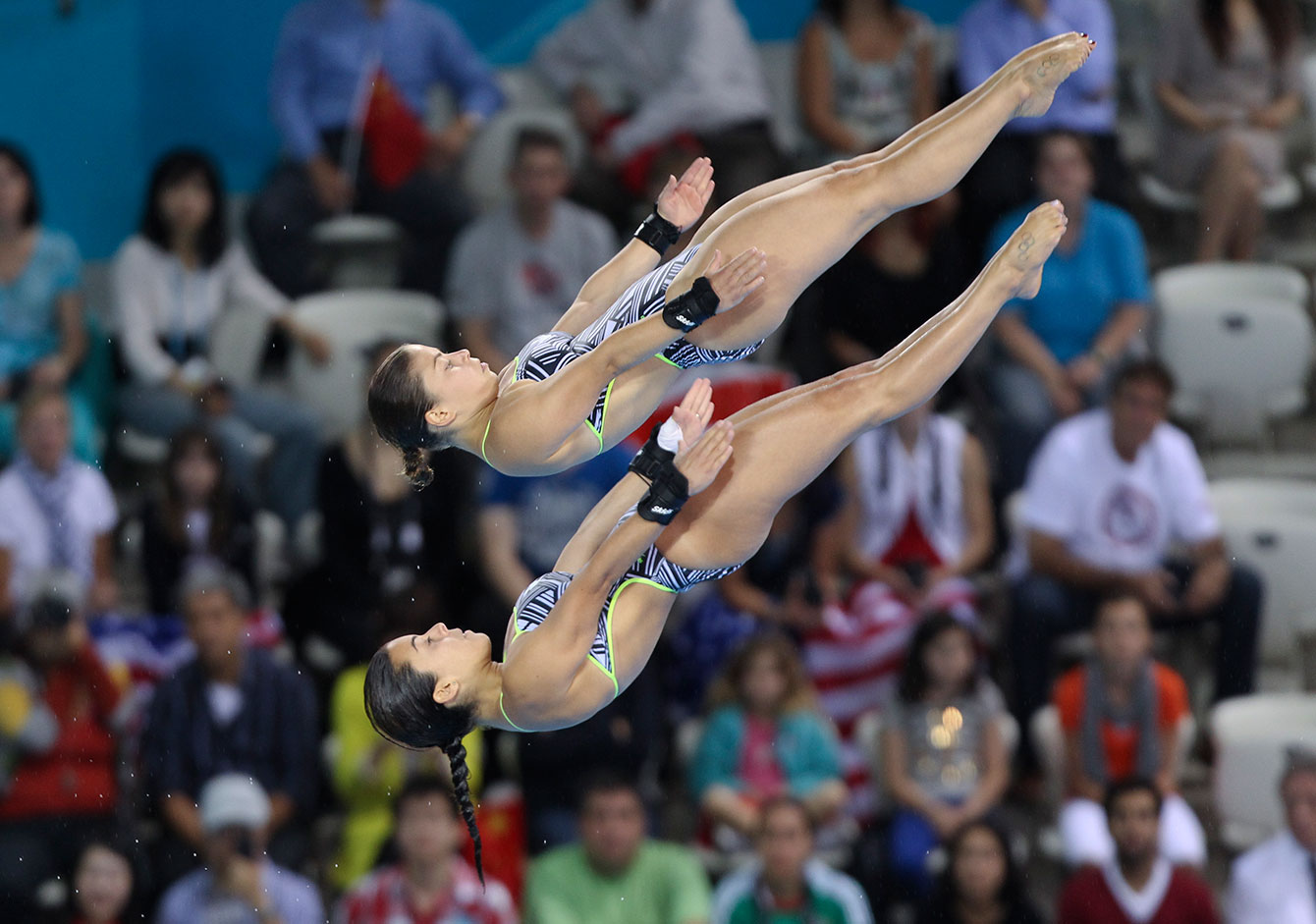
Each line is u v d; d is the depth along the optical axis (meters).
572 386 12.02
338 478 25.17
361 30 29.09
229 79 31.44
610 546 12.09
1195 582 25.47
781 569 25.17
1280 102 30.31
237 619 23.56
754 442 12.51
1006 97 12.31
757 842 22.56
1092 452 25.44
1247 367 28.95
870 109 29.50
